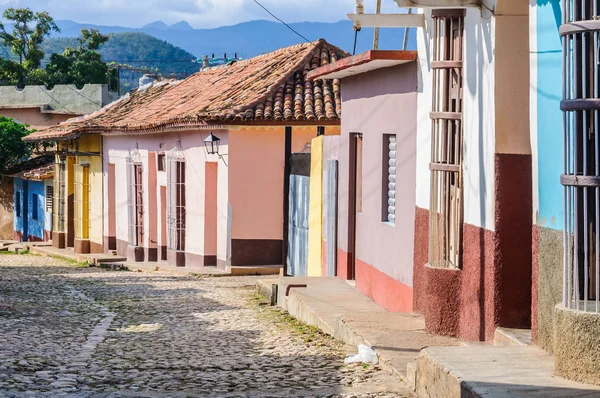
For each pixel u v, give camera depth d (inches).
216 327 527.8
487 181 355.6
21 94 1859.0
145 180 1087.6
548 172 293.3
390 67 514.6
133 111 1228.5
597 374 247.8
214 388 326.0
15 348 433.1
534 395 238.4
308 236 763.4
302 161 792.3
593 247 274.4
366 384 320.2
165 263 1034.1
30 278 886.4
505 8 344.8
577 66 259.4
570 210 260.5
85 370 370.3
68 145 1332.4
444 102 402.6
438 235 401.1
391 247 511.8
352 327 420.2
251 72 1040.2
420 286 452.8
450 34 403.2
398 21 451.2
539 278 299.9
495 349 299.9
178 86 1284.4
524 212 344.8
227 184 882.8
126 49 6855.3
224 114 847.7
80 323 548.4
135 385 335.0
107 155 1224.8
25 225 1604.3
